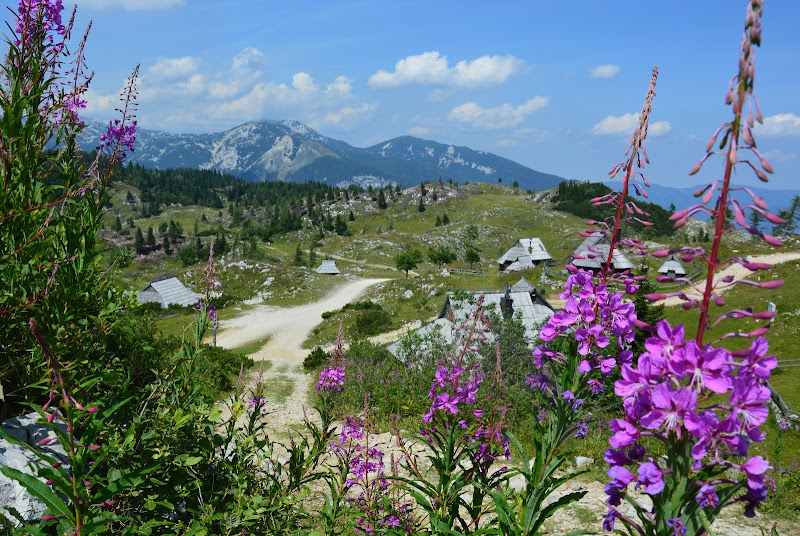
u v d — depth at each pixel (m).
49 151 4.34
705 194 1.81
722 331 30.06
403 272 99.88
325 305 63.34
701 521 1.82
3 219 3.63
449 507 3.97
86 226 4.33
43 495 2.50
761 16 1.71
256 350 42.53
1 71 4.11
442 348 18.89
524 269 60.84
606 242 2.70
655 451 5.67
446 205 194.00
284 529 4.36
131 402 4.37
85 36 4.54
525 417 10.75
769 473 8.78
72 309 4.17
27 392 4.27
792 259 43.44
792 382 21.45
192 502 4.37
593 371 2.82
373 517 4.70
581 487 8.66
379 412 16.23
